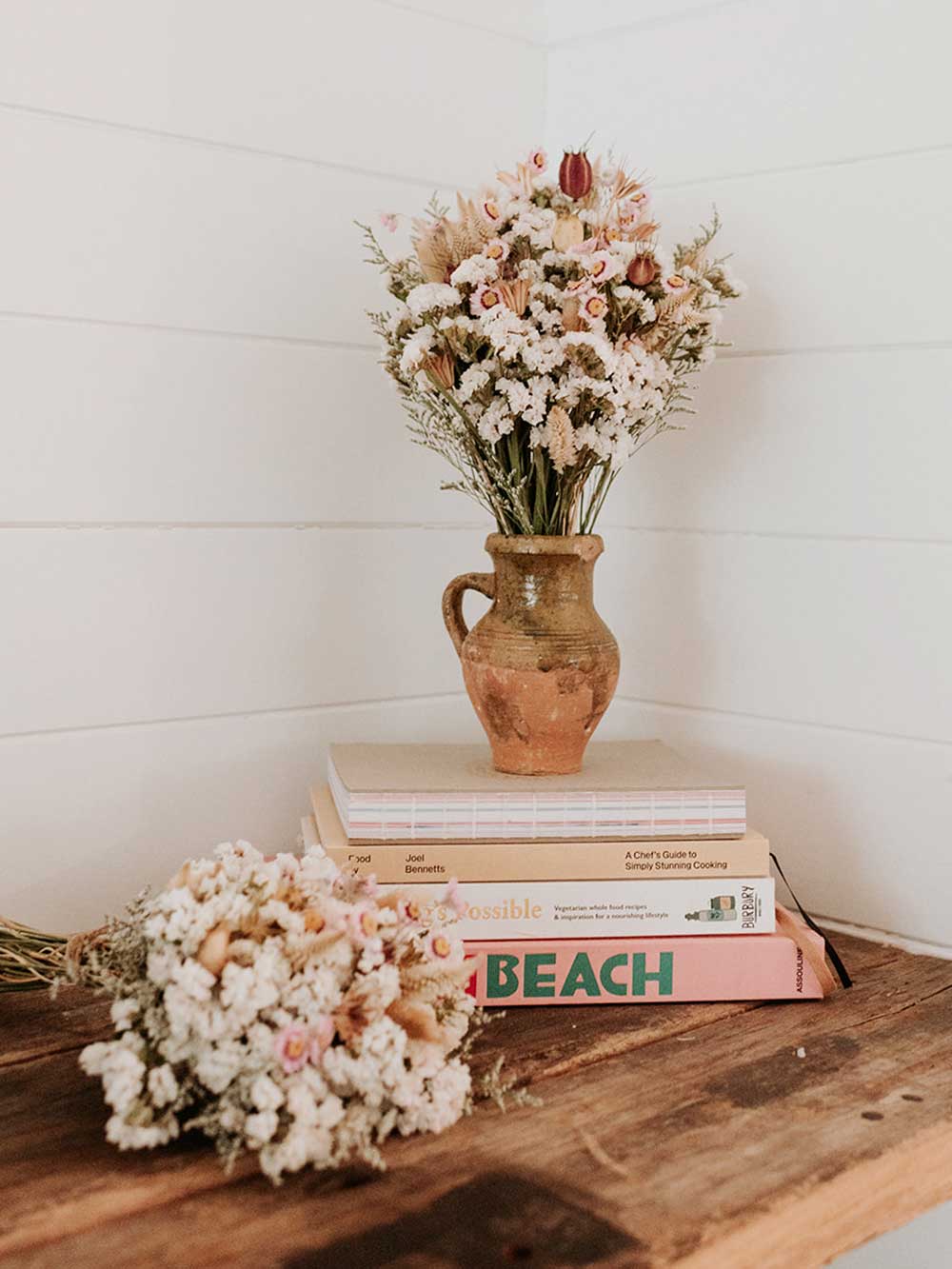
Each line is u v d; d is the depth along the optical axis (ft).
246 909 3.00
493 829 3.74
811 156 4.50
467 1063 3.34
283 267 4.57
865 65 4.36
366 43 4.72
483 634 4.00
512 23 5.16
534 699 3.90
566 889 3.75
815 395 4.53
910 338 4.31
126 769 4.36
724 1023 3.67
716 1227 2.61
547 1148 2.92
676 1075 3.32
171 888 3.05
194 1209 2.65
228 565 4.53
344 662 4.86
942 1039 3.59
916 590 4.35
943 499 4.26
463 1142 2.94
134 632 4.34
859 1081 3.29
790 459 4.61
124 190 4.20
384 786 3.75
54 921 4.25
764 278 4.64
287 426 4.63
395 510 4.93
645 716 5.08
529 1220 2.62
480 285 3.70
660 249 3.85
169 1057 2.87
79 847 4.28
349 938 3.02
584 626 3.96
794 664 4.65
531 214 3.82
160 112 4.25
